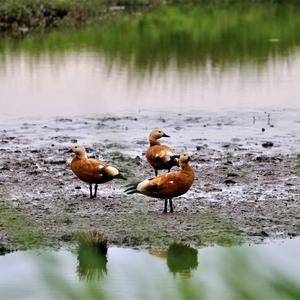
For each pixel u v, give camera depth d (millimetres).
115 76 27547
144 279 1997
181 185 11398
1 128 19672
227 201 12508
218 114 21203
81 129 19359
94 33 40500
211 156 16141
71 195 13008
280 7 54094
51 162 15625
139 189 11617
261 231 10812
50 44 36469
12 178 14320
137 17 48688
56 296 1794
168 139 18078
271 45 35562
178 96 23859
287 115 20938
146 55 32750
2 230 10445
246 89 24891
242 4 56906
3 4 43688
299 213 11750
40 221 11422
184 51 33938
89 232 10430
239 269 1728
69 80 26875
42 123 20219
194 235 10703
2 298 5699
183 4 57562
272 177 14156
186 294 1796
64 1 47594
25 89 25344
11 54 33281
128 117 20828
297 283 1692
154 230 10992
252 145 17328
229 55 32625
